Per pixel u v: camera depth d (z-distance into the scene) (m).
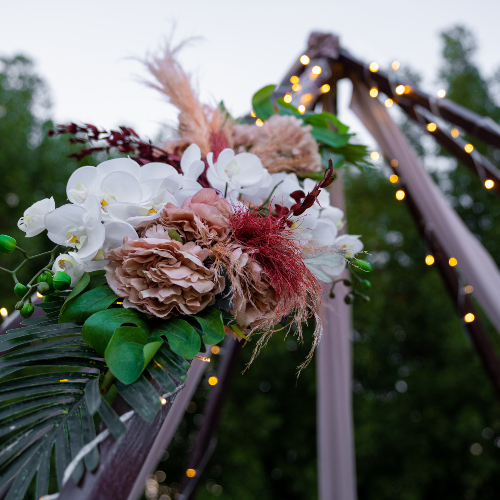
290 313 0.81
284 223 0.81
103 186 0.75
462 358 6.68
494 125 2.02
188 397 1.50
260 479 6.06
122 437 0.57
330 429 2.22
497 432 6.66
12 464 0.53
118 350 0.61
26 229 0.75
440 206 2.16
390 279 7.37
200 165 0.87
